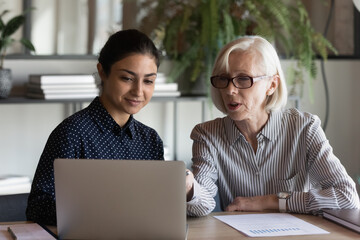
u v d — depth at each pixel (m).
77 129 1.98
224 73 2.19
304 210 2.09
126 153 2.10
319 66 4.32
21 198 2.16
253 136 2.34
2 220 2.10
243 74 2.17
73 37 3.66
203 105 3.88
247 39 2.24
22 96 3.48
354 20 4.34
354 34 4.34
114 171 1.65
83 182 1.66
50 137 1.98
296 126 2.32
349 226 1.88
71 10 3.64
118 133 2.07
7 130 3.55
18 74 3.56
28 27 3.54
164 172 1.63
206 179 2.28
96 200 1.66
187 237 1.78
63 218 1.69
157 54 2.00
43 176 1.91
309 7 4.20
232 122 2.34
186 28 3.64
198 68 3.64
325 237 1.79
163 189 1.64
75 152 1.97
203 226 1.92
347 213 1.99
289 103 4.26
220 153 2.35
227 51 2.18
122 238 1.67
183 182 1.63
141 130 2.18
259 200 2.15
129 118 2.11
